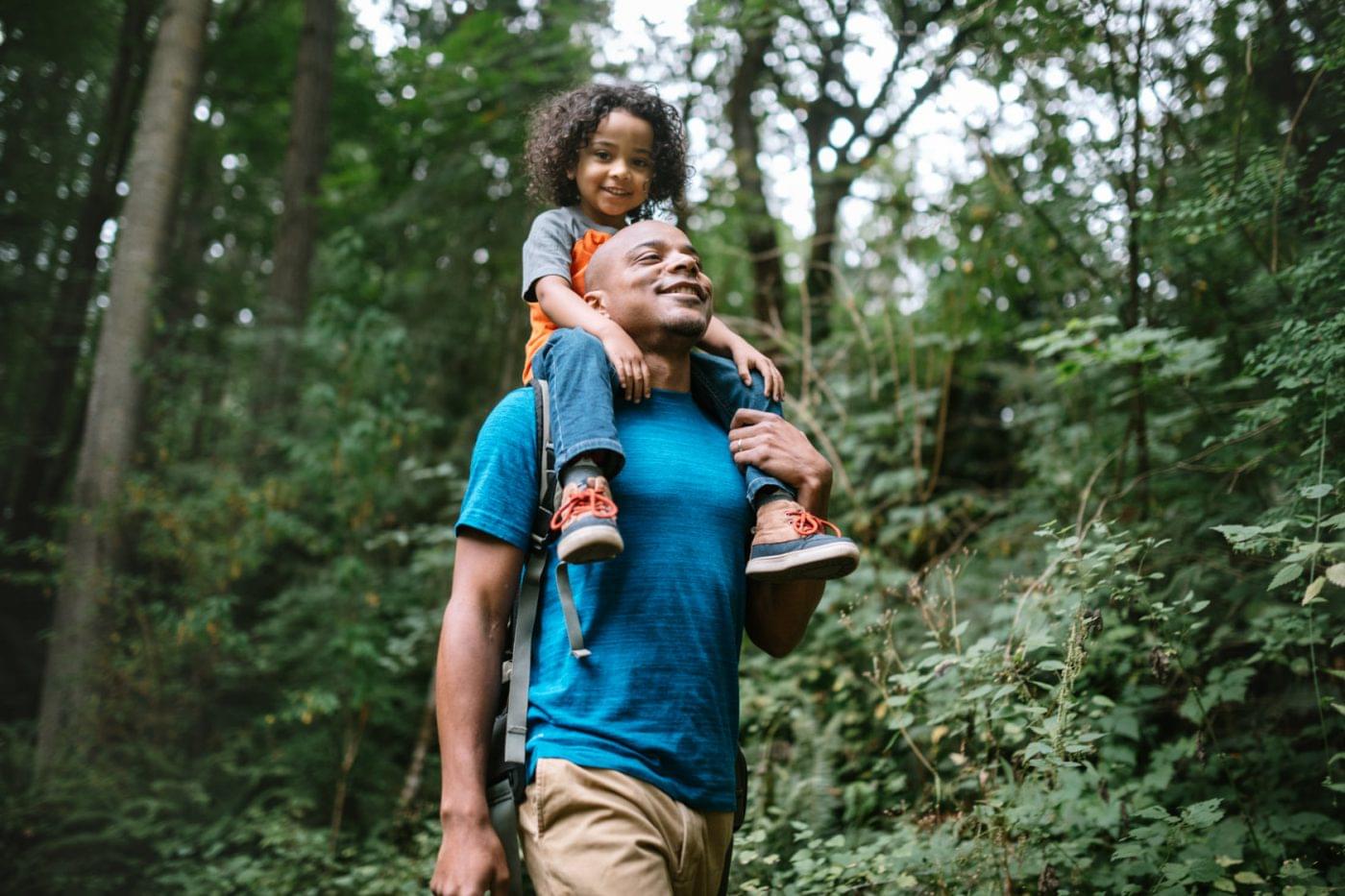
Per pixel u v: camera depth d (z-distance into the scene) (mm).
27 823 5668
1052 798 2775
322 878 4828
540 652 1765
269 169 15234
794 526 1814
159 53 8445
